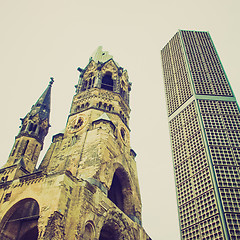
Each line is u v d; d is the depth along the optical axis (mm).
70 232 35562
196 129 61344
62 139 60531
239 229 43188
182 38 89750
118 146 57875
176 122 68750
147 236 53750
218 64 78250
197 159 56438
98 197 42844
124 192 56469
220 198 47312
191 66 78312
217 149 55312
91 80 74062
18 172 53438
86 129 57375
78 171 48844
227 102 66125
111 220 43719
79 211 37344
